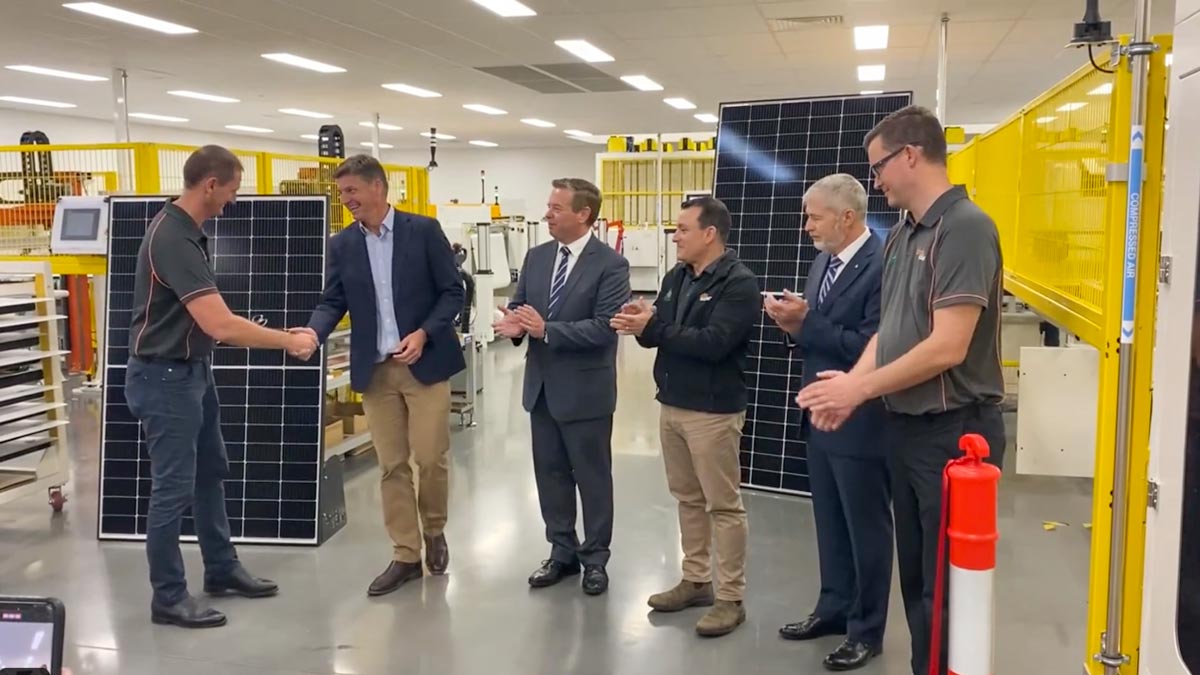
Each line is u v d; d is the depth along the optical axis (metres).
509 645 2.96
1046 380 2.24
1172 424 1.68
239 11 7.21
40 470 4.31
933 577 2.08
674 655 2.87
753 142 4.77
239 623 3.15
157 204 4.09
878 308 2.66
